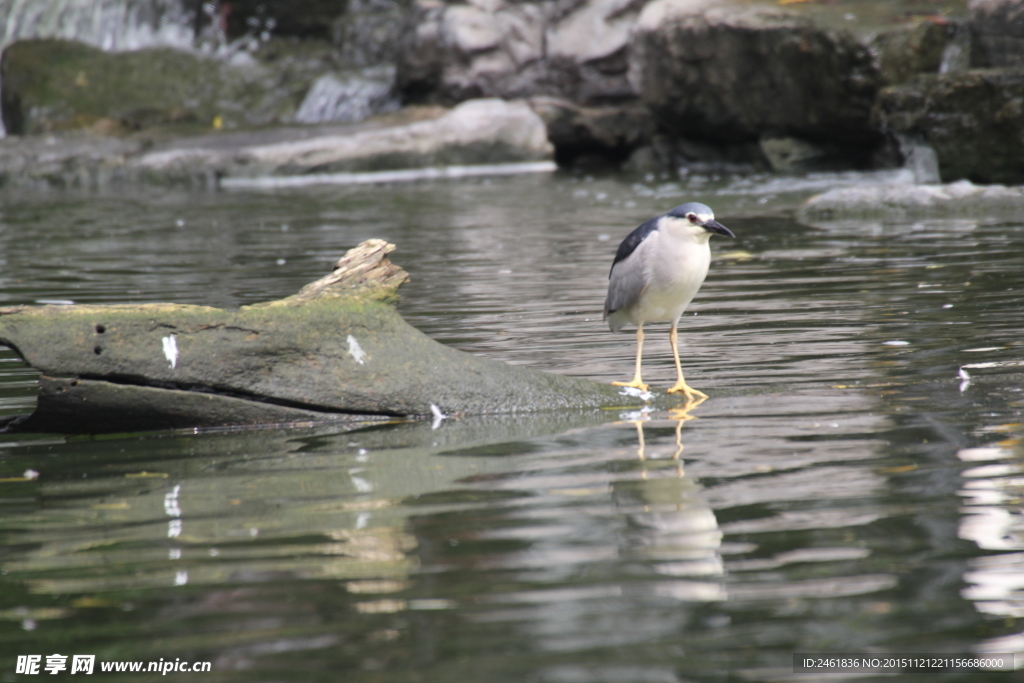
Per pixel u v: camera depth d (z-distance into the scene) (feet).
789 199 88.89
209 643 17.01
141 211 95.25
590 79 128.16
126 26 159.53
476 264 62.39
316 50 158.40
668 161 121.49
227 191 111.24
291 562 20.16
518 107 125.18
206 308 32.01
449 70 130.93
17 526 22.81
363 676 15.83
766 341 40.04
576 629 17.06
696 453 26.71
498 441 28.99
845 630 16.81
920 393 31.58
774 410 30.68
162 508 23.85
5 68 144.25
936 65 97.35
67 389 30.68
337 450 28.76
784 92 105.91
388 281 34.24
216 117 141.69
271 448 29.22
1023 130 83.76
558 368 37.47
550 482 24.76
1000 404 29.89
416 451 28.30
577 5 129.80
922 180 92.73
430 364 32.96
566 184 107.04
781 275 54.54
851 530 20.76
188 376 31.24
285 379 31.94
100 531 22.35
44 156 122.72
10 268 64.59
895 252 59.47
